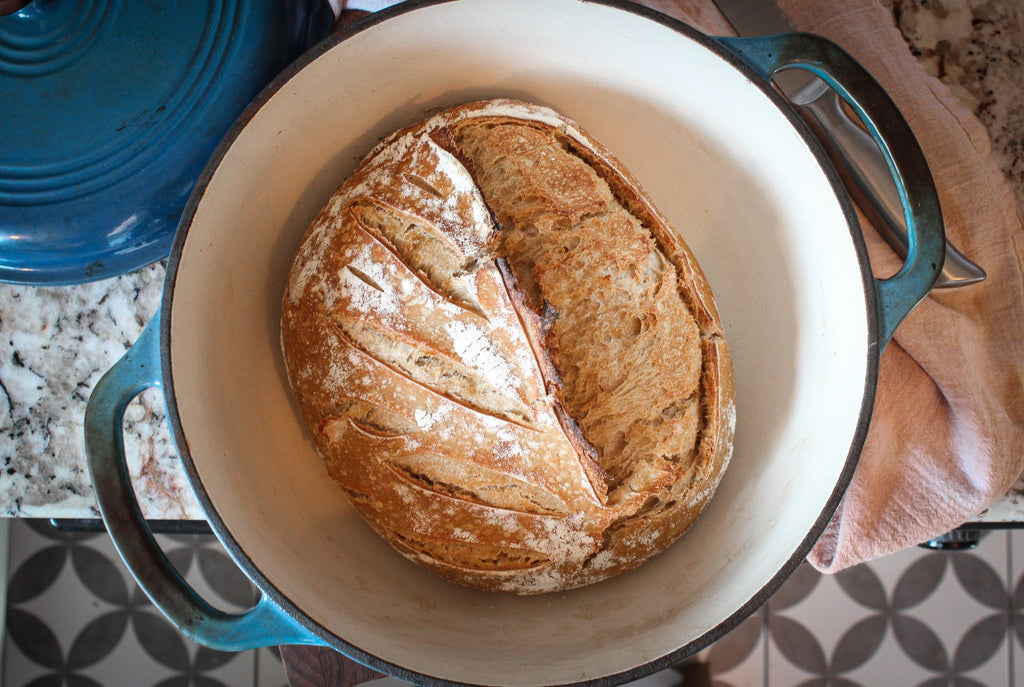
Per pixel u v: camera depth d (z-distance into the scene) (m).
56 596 0.80
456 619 0.47
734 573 0.46
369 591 0.46
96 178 0.46
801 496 0.45
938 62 0.55
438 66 0.47
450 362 0.44
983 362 0.52
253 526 0.44
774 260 0.48
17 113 0.46
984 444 0.51
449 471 0.45
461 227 0.44
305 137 0.46
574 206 0.45
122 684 0.80
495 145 0.45
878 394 0.52
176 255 0.42
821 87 0.49
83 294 0.53
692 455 0.45
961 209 0.52
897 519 0.52
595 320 0.45
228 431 0.45
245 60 0.46
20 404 0.53
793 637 0.82
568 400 0.44
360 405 0.45
